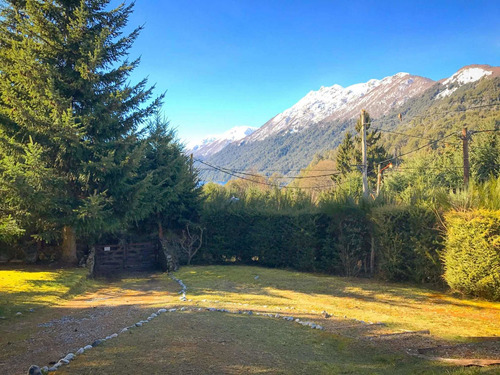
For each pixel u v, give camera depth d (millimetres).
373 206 15000
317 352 5926
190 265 19156
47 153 14234
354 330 7449
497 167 25875
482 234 10570
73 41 14648
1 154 13469
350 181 38000
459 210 11609
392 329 7578
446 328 7773
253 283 13664
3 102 13812
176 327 6816
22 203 12711
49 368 4648
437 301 10672
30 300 9656
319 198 18953
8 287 10906
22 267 14633
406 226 13539
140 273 17172
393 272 13633
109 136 15359
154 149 19078
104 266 17781
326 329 7453
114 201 15102
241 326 7188
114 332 6613
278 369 4863
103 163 13602
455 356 5715
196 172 21500
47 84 13578
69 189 14688
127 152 15469
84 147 14180
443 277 12070
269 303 10195
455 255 11273
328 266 16172
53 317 7996
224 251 19844
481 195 11617
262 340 6305
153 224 20344
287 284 13414
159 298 10703
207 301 10039
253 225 19453
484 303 10359
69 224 13930
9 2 14609
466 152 20109
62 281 12453
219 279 14578
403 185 30922
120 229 17984
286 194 20984
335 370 4992
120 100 14742
